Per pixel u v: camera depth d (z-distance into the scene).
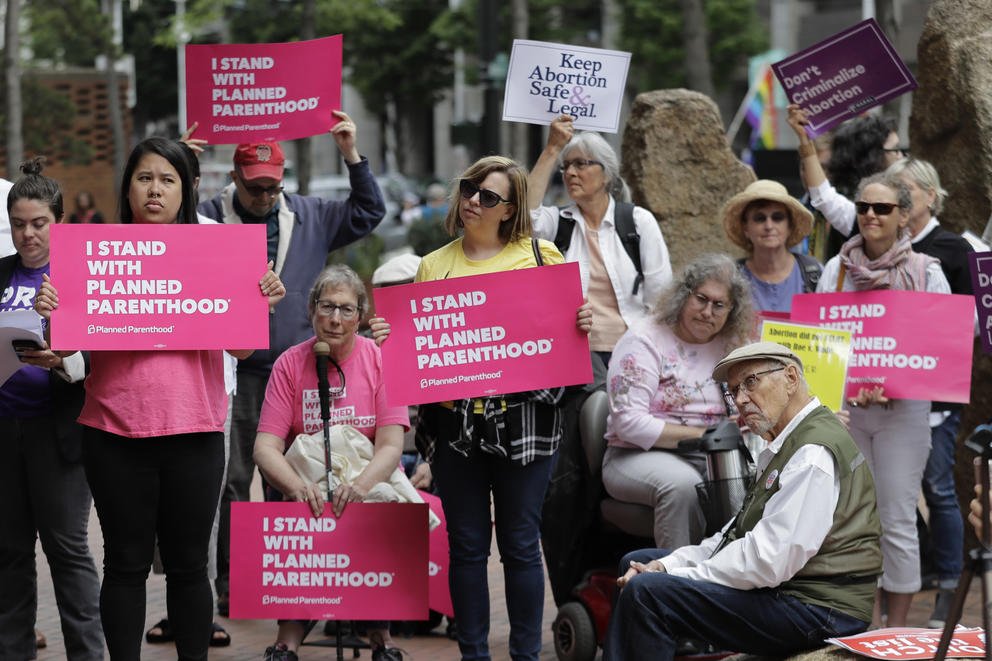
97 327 4.43
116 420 4.44
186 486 4.52
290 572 5.00
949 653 4.08
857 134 7.58
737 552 4.33
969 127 7.46
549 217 6.66
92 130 28.22
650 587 4.36
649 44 28.47
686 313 5.50
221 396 4.67
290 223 6.44
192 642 4.63
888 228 5.82
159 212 4.57
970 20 7.55
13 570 5.29
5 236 5.95
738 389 4.50
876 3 11.90
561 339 4.84
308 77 6.28
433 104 38.12
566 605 5.76
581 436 5.86
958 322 5.64
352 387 5.30
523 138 15.66
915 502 5.77
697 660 5.38
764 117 21.14
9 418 5.09
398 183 33.47
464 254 5.09
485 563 4.98
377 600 5.00
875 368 5.68
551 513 5.86
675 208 8.64
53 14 25.05
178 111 47.06
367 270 16.75
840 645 4.17
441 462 4.98
